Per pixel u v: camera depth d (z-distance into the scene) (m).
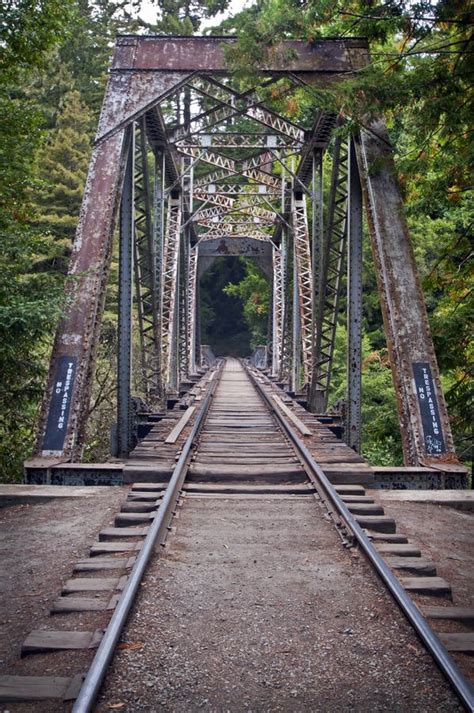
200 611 4.42
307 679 3.57
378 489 8.37
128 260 12.53
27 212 11.60
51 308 9.14
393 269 10.20
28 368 11.09
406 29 8.28
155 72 11.98
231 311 80.56
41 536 6.43
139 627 4.12
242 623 4.25
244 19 8.99
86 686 3.28
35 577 5.30
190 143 23.03
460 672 3.45
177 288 23.97
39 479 8.54
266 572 5.19
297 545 5.89
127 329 12.45
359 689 3.46
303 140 19.38
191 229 32.97
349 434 12.09
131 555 5.43
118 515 6.47
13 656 3.93
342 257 15.18
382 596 4.67
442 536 6.57
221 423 13.56
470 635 4.01
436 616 4.30
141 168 15.95
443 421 9.24
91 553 5.52
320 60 11.77
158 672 3.60
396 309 9.96
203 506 7.23
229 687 3.48
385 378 19.84
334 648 3.91
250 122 34.69
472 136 8.81
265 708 3.30
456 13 7.71
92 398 19.27
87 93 31.95
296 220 23.89
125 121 11.64
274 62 9.88
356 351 12.21
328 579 5.03
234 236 38.19
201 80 13.45
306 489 7.93
